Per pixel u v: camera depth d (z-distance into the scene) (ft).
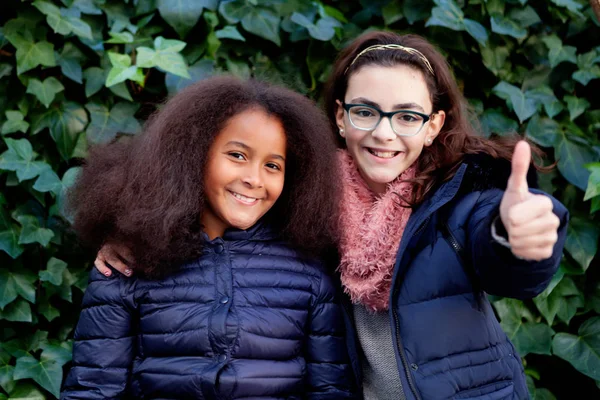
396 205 4.72
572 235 6.32
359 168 4.92
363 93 4.66
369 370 4.99
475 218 4.29
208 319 4.38
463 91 6.67
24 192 5.90
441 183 4.60
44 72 6.05
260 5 6.28
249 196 4.50
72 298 6.12
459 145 4.72
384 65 4.64
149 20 6.13
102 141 5.96
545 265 3.39
